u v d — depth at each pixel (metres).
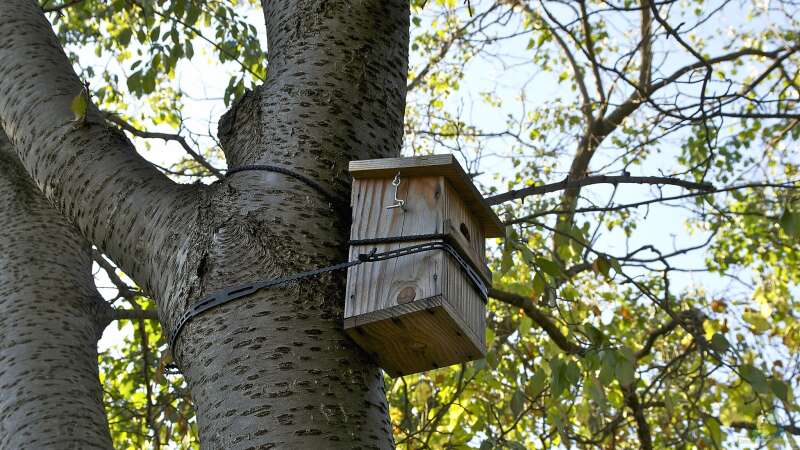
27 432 4.04
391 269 3.20
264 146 3.61
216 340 3.01
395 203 3.38
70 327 4.68
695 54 5.76
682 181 5.36
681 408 8.45
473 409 7.68
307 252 3.22
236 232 3.24
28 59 4.37
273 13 4.26
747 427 8.48
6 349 4.45
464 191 3.57
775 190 10.72
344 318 3.11
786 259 12.27
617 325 10.06
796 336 8.75
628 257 5.91
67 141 3.87
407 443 6.90
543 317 7.67
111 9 9.70
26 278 4.80
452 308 3.17
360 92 3.83
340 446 2.82
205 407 2.92
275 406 2.84
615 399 7.82
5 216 5.09
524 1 8.37
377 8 4.12
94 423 4.24
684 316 8.55
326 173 3.50
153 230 3.46
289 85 3.80
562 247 6.89
